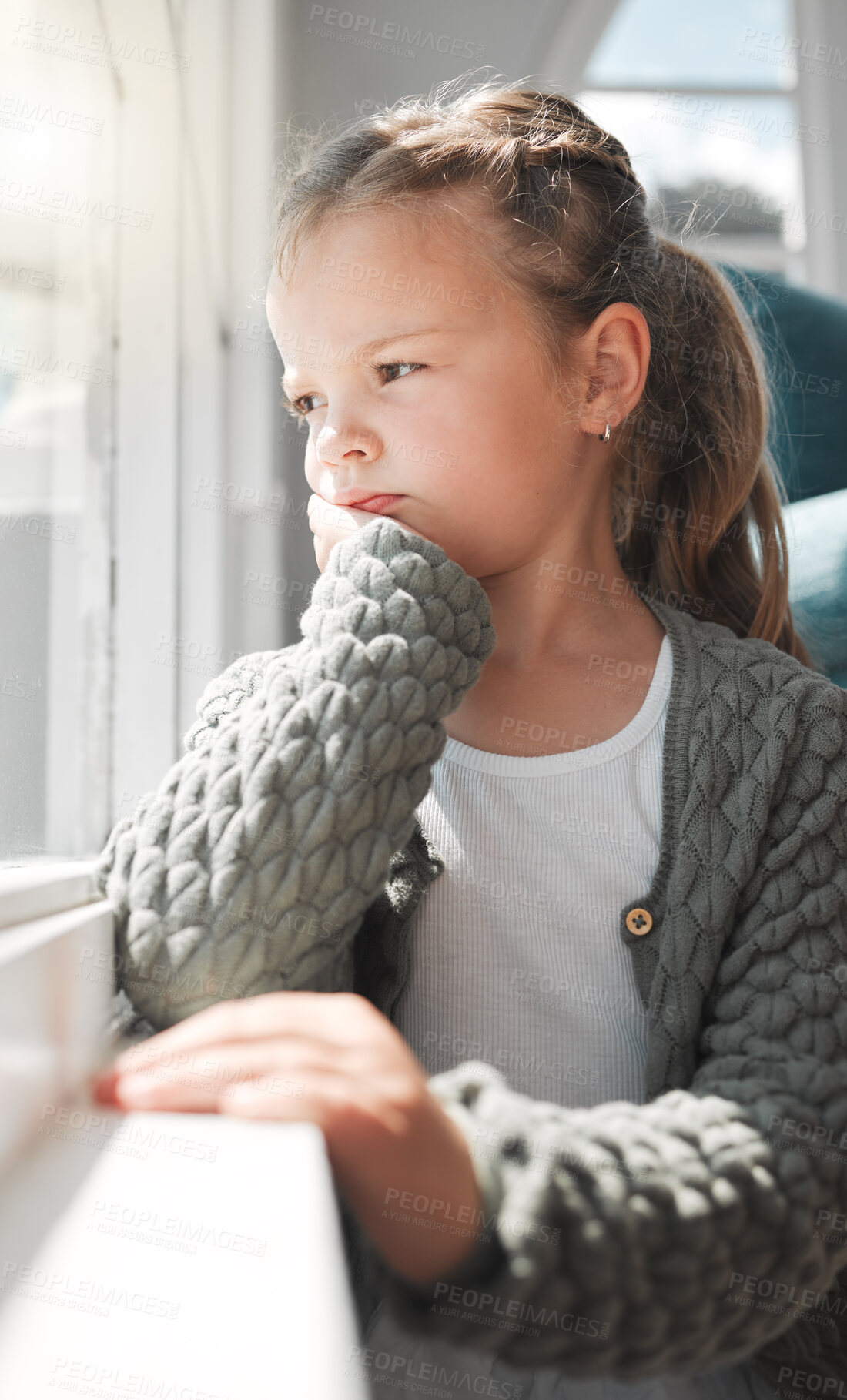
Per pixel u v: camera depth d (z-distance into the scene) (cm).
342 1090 35
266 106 155
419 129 71
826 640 113
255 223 155
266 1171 31
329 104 243
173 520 117
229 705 63
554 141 75
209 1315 24
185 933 47
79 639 90
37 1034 35
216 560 139
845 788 61
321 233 66
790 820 60
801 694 63
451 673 54
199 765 51
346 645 52
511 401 65
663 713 67
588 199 76
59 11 77
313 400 68
